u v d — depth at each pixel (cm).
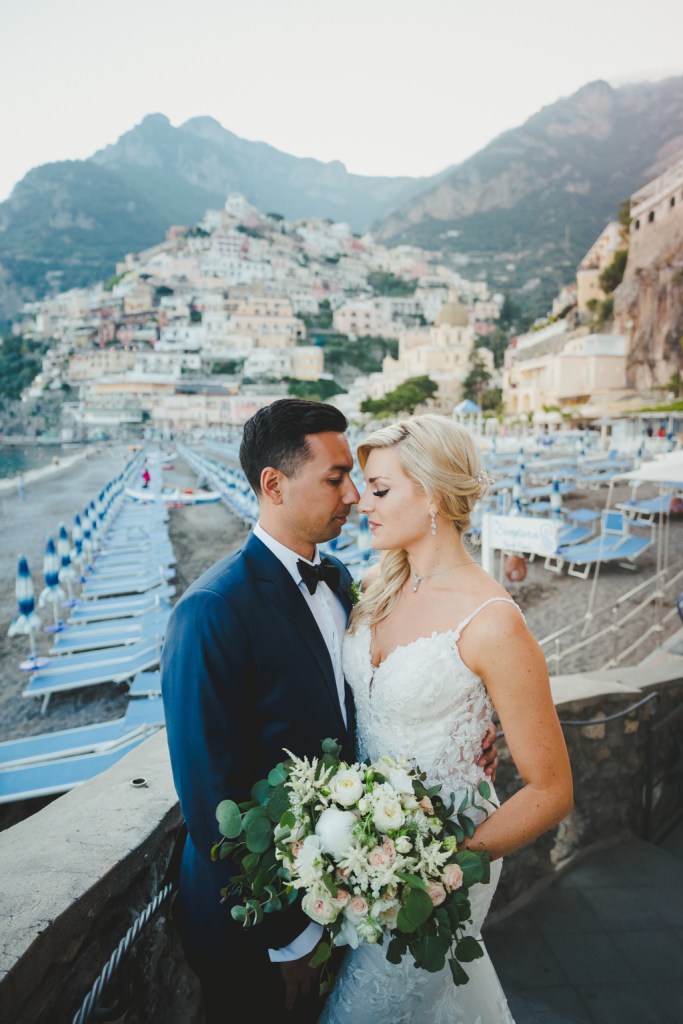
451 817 123
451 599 126
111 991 118
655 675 278
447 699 121
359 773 108
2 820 391
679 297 6419
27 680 710
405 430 131
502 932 210
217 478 2623
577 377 6925
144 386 12238
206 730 113
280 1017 129
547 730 115
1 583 1251
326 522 132
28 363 15362
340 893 100
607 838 252
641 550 977
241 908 108
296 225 19850
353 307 14988
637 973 192
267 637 122
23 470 6050
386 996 124
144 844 137
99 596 991
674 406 5656
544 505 1365
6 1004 95
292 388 12531
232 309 14675
